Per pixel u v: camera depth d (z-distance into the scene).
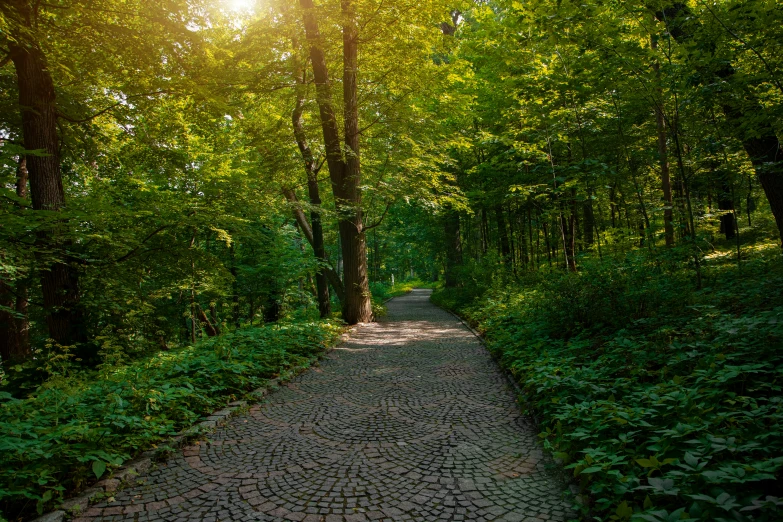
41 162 7.63
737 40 5.69
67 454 3.18
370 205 13.76
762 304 5.15
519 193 11.61
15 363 6.97
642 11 7.01
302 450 4.02
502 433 4.33
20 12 6.64
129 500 3.13
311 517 2.88
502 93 13.57
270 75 12.22
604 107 10.15
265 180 13.20
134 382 4.64
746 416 2.79
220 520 2.86
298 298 17.84
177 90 8.21
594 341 6.11
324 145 13.85
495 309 11.64
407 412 5.07
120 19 7.53
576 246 14.41
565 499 3.03
